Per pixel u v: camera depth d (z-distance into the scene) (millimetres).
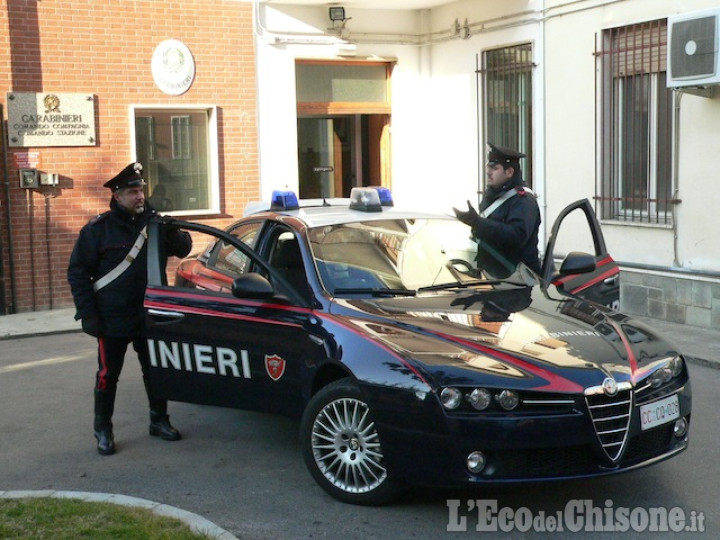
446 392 4574
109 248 6090
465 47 13062
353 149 14125
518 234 6371
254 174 12898
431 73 13938
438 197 14023
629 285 10461
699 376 8000
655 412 4844
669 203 9930
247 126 12789
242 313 5719
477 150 12984
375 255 5910
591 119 10797
